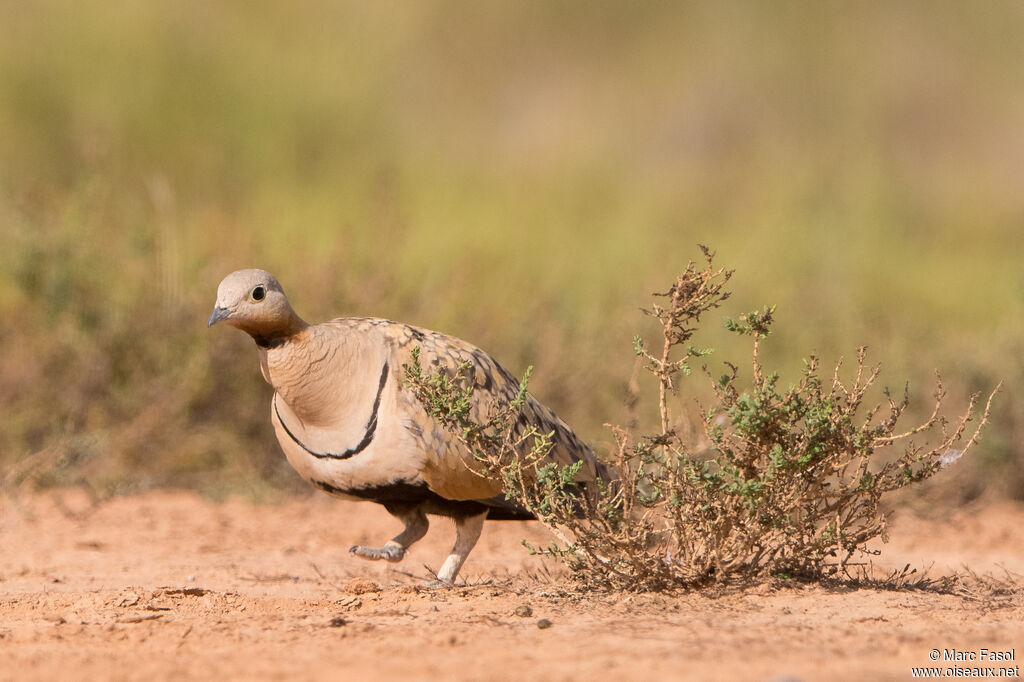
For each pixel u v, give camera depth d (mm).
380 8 94812
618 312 44031
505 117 96125
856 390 22766
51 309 41656
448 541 32844
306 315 41000
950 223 77250
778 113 97312
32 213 43188
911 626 20109
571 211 70250
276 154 73812
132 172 67000
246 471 40406
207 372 41094
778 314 47875
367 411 23578
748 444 22078
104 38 75250
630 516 23109
